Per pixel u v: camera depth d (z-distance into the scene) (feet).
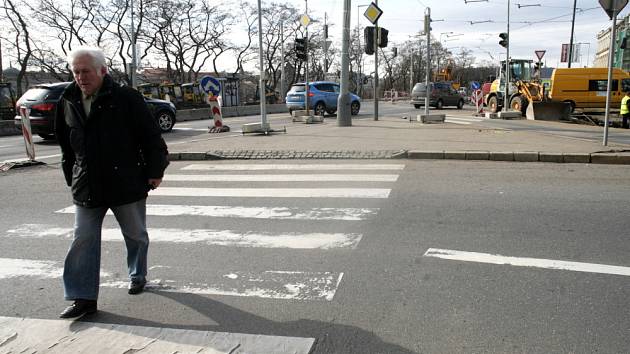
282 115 94.12
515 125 58.18
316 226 18.97
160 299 12.92
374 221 19.42
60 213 21.91
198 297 13.00
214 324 11.50
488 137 42.65
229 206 22.27
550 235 17.21
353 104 83.20
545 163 31.60
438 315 11.64
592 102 85.10
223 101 124.26
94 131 11.65
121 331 11.23
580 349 10.06
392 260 15.24
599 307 11.85
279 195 24.13
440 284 13.37
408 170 29.63
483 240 16.84
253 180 27.91
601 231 17.56
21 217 21.26
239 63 165.89
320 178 27.94
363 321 11.46
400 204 21.84
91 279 12.03
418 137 43.06
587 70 84.79
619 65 156.76
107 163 11.78
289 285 13.61
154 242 17.47
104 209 12.28
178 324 11.54
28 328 11.44
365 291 13.08
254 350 10.30
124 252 16.66
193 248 16.81
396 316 11.66
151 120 12.41
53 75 130.41
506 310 11.80
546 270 14.14
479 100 82.23
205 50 152.46
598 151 32.81
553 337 10.54
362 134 46.42
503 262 14.82
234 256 15.97
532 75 100.01
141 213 13.05
